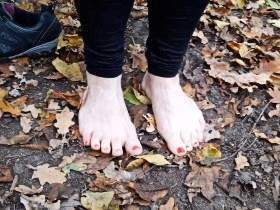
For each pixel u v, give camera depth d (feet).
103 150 2.90
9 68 3.41
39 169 2.82
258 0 4.57
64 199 2.70
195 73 3.59
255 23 4.29
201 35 3.95
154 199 2.75
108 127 2.93
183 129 2.99
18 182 2.75
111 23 2.59
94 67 2.84
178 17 2.68
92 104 2.98
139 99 3.23
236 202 2.82
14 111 3.11
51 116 3.11
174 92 3.05
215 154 3.02
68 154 2.92
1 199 2.66
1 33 3.34
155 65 2.96
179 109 3.03
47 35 3.47
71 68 3.43
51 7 3.62
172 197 2.78
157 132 3.07
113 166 2.87
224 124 3.23
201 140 3.04
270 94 3.50
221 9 4.33
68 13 3.99
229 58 3.82
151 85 3.11
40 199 2.69
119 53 2.80
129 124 2.99
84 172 2.83
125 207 2.70
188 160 2.96
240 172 2.96
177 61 2.94
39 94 3.26
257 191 2.89
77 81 3.37
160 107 3.06
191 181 2.86
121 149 2.90
